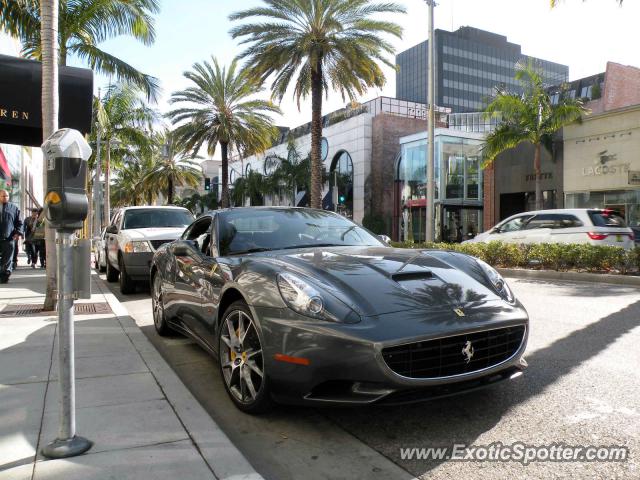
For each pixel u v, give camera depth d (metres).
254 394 3.30
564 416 3.25
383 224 37.50
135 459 2.63
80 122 8.30
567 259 11.60
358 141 41.53
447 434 3.05
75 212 2.60
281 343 3.02
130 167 37.94
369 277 3.34
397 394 2.85
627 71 30.61
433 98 19.73
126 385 3.83
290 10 19.66
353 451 2.88
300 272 3.35
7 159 19.31
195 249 4.77
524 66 20.70
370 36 19.72
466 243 14.66
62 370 2.72
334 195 27.72
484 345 3.09
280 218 4.84
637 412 3.29
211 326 4.04
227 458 2.65
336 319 2.91
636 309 6.97
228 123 26.89
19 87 7.84
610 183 19.94
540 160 22.41
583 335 5.47
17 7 12.59
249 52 20.30
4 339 5.32
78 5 13.89
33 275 12.80
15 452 2.72
